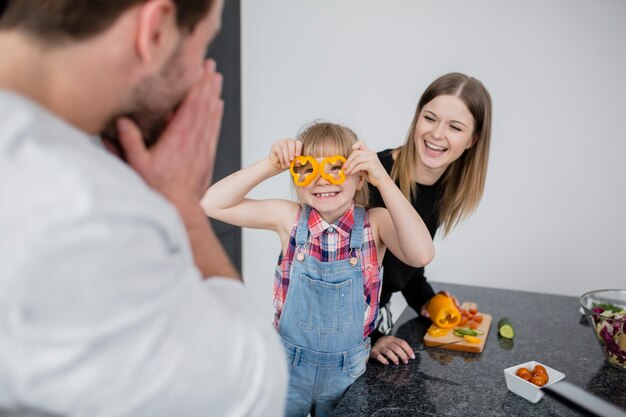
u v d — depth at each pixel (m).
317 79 1.96
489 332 1.20
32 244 0.28
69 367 0.30
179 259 0.36
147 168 0.43
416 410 0.83
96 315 0.30
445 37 1.75
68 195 0.29
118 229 0.31
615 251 1.72
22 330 0.29
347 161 1.03
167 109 0.44
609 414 0.62
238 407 0.38
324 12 1.89
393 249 1.14
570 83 1.65
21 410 0.32
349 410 0.83
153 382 0.32
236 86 2.06
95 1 0.34
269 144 2.11
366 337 1.11
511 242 1.81
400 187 1.38
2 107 0.31
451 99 1.24
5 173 0.29
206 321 0.36
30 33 0.35
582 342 1.14
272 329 0.45
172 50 0.39
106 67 0.37
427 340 1.12
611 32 1.57
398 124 1.88
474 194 1.40
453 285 1.63
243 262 2.25
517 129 1.74
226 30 1.94
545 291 1.81
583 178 1.71
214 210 1.17
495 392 0.90
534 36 1.66
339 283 1.09
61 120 0.35
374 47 1.85
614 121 1.63
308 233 1.14
